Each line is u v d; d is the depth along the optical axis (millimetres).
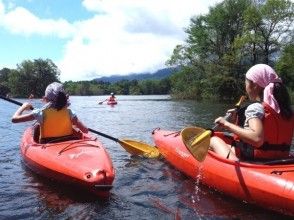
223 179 2053
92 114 7910
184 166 2496
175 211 1942
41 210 1957
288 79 15789
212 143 2258
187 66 18406
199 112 8250
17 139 4098
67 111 2648
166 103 13656
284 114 1894
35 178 2479
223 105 11680
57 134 2629
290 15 15844
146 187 2332
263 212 1892
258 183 1868
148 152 3104
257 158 1976
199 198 2115
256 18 15891
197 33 17625
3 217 1870
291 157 1974
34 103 13289
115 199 2119
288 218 1813
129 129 5121
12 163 2898
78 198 2123
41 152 2449
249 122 1831
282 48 16156
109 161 2223
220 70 16703
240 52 16438
